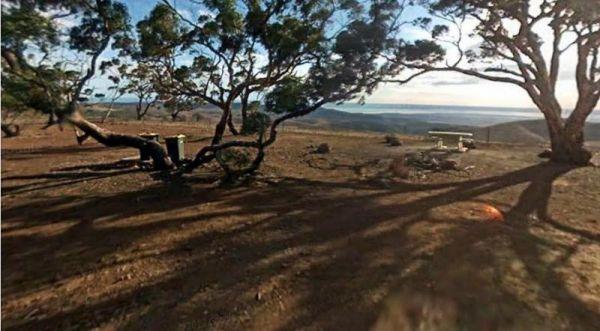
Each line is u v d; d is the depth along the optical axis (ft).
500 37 46.32
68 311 13.11
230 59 49.60
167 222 22.72
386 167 41.16
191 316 12.83
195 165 37.60
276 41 40.27
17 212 24.71
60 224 22.34
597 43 40.04
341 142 62.28
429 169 40.14
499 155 49.73
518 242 19.70
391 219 23.57
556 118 44.78
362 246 19.16
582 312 13.08
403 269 16.48
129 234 20.71
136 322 12.46
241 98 51.37
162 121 119.96
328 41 37.86
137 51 44.34
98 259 17.42
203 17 43.62
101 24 32.01
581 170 40.01
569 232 21.52
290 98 33.45
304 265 16.90
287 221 23.07
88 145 60.49
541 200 28.25
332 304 13.62
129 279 15.48
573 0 37.83
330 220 23.35
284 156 47.85
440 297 14.06
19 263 16.96
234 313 13.03
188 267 16.66
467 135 57.77
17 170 39.50
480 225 22.41
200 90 52.70
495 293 14.33
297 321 12.59
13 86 24.66
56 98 27.84
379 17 36.27
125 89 84.23
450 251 18.47
